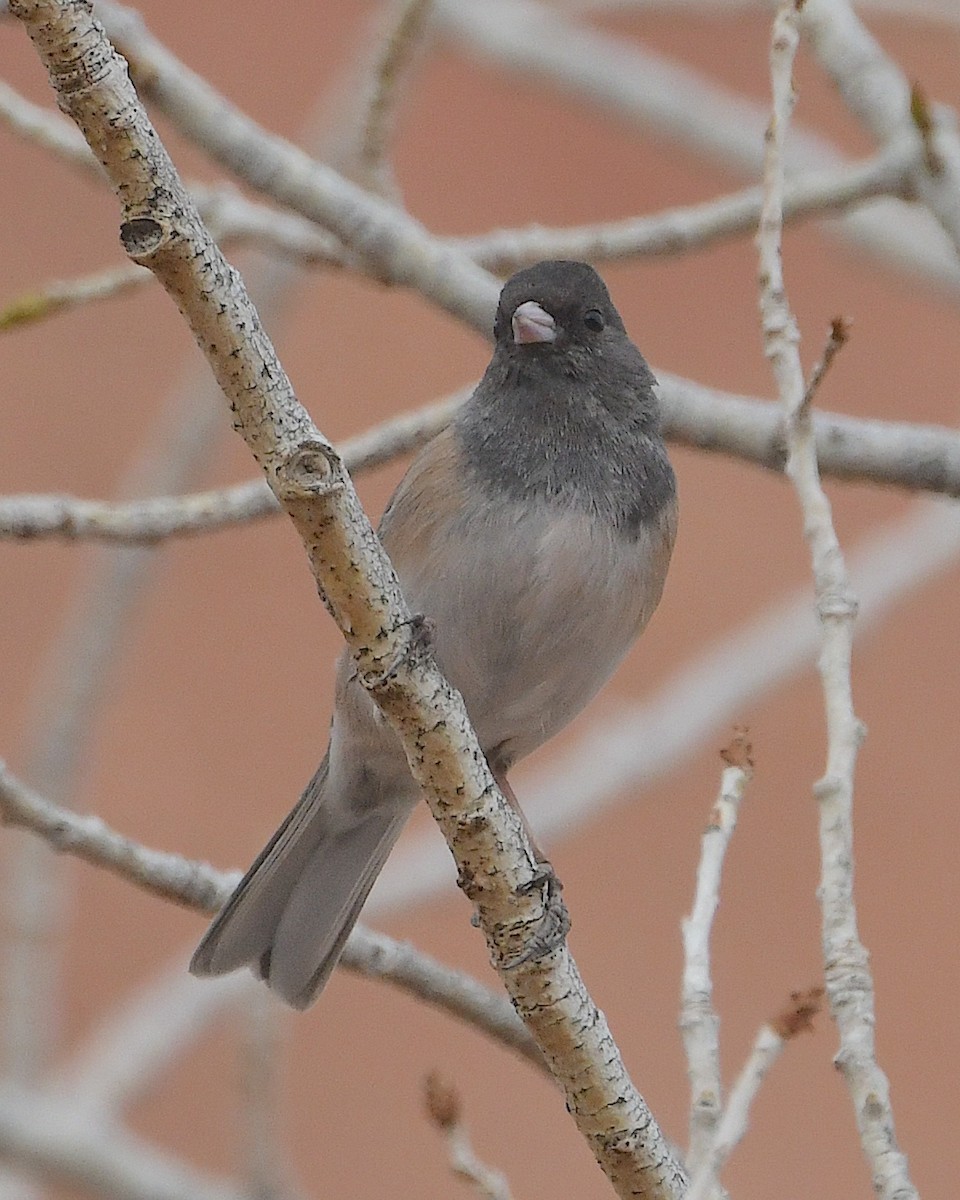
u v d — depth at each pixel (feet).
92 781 45.27
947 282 34.94
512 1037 21.22
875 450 24.98
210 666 48.62
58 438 50.26
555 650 23.34
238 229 26.08
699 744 34.35
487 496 23.17
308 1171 41.55
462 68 55.42
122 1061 31.60
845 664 18.26
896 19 34.76
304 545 17.10
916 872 46.55
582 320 23.88
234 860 45.16
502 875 17.80
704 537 50.75
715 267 54.44
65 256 51.78
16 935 32.58
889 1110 15.49
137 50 25.16
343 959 21.30
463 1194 41.88
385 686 17.39
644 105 37.17
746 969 44.39
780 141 21.25
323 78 55.11
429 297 25.55
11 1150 30.17
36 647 48.49
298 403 16.63
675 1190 17.71
